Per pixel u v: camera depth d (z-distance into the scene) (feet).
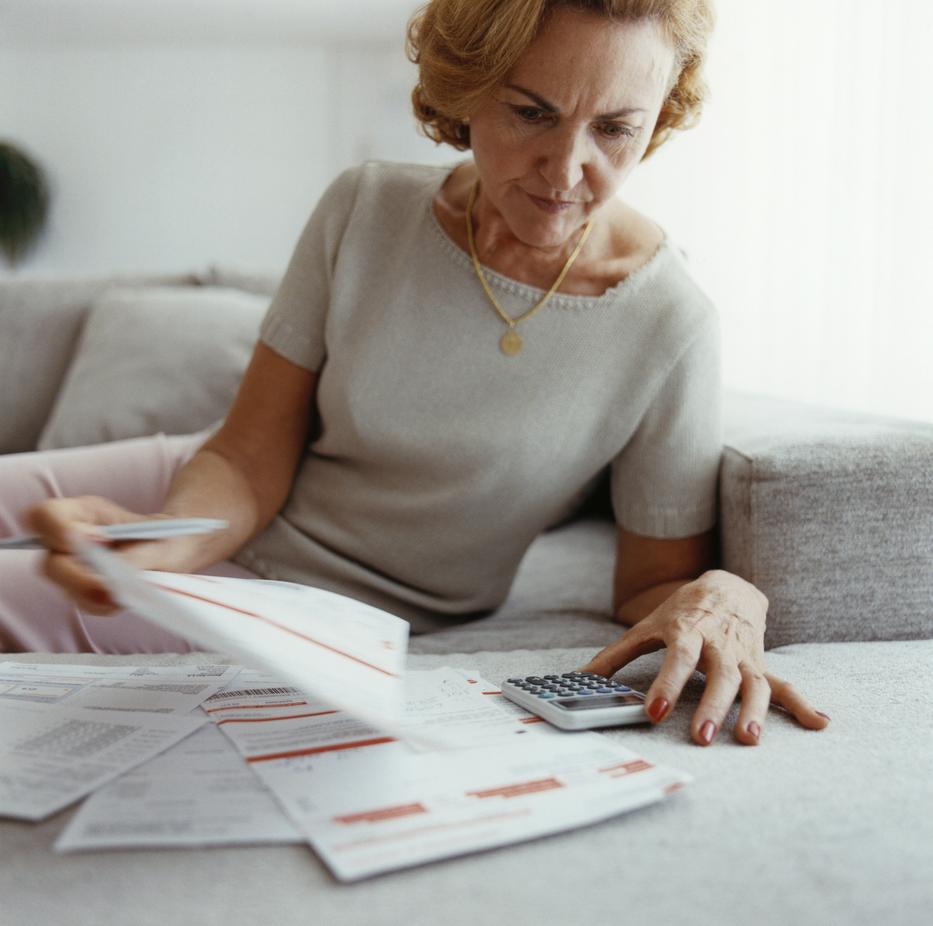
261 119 19.67
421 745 2.14
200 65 19.48
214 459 3.83
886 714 2.55
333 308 3.76
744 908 1.59
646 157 3.72
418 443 3.71
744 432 3.93
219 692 2.48
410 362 3.68
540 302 3.63
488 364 3.67
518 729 2.28
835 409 4.43
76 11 17.28
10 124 19.66
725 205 6.52
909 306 4.76
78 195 19.88
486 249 3.65
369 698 1.86
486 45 2.84
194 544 3.19
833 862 1.74
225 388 6.75
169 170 19.83
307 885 1.61
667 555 3.81
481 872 1.67
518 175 3.08
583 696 2.44
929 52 4.64
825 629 3.43
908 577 3.44
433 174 3.95
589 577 4.94
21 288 7.73
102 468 4.47
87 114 19.66
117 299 7.30
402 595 3.93
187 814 1.79
